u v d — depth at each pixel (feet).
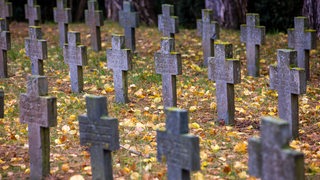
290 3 75.77
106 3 82.64
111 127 28.89
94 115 29.25
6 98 45.83
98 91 48.21
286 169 24.21
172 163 27.66
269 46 65.51
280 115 38.55
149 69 54.70
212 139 37.78
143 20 80.23
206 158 34.27
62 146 36.14
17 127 39.55
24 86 49.37
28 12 68.54
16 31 74.74
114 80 45.42
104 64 56.24
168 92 43.29
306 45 52.29
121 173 32.37
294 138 38.24
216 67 40.78
